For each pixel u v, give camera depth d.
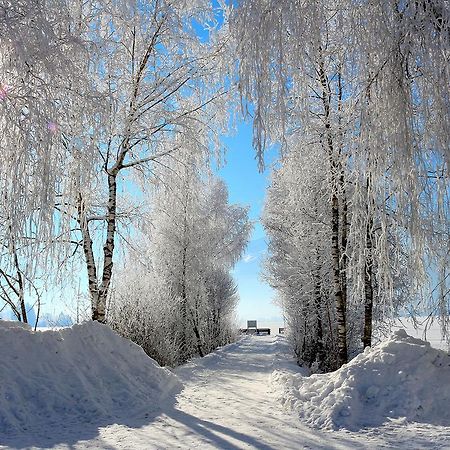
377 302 14.46
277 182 17.58
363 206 8.09
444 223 7.31
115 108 10.16
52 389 8.24
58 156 9.22
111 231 11.87
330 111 10.78
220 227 25.83
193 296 22.86
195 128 12.52
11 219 8.34
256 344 34.00
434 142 7.13
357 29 7.12
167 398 9.51
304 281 17.53
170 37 12.10
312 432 6.54
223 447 5.79
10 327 9.09
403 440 5.95
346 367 8.23
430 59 6.74
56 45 8.80
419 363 7.88
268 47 7.20
